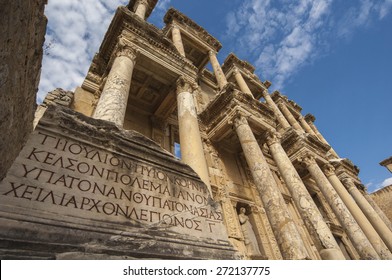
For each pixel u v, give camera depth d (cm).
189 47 2188
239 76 2312
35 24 231
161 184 399
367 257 1302
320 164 1956
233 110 1408
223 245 395
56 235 246
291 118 2723
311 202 1177
